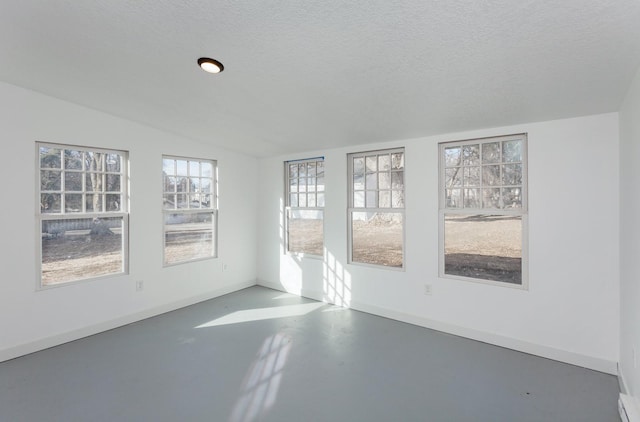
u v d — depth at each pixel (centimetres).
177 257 418
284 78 238
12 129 283
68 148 321
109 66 241
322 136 373
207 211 451
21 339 287
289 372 257
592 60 179
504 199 305
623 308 229
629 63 179
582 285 262
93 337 324
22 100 288
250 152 480
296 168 479
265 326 352
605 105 237
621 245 238
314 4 155
